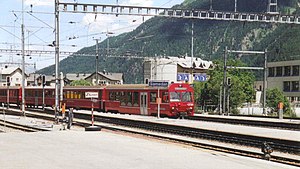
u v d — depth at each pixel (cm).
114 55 6969
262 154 2000
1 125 3812
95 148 1888
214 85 7038
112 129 3362
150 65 10025
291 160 1867
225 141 2589
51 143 2050
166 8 3825
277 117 4562
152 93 4291
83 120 4247
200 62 13062
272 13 3966
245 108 6769
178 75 6316
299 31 12975
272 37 14962
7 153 1703
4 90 7206
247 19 3966
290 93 9425
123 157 1642
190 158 1673
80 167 1409
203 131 2850
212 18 3891
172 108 4128
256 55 15238
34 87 6316
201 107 7288
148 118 4153
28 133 2573
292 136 2628
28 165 1430
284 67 9700
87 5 3653
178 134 3030
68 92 5594
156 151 1848
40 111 5416
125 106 4641
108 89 4928
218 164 1551
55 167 1400
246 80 7919
